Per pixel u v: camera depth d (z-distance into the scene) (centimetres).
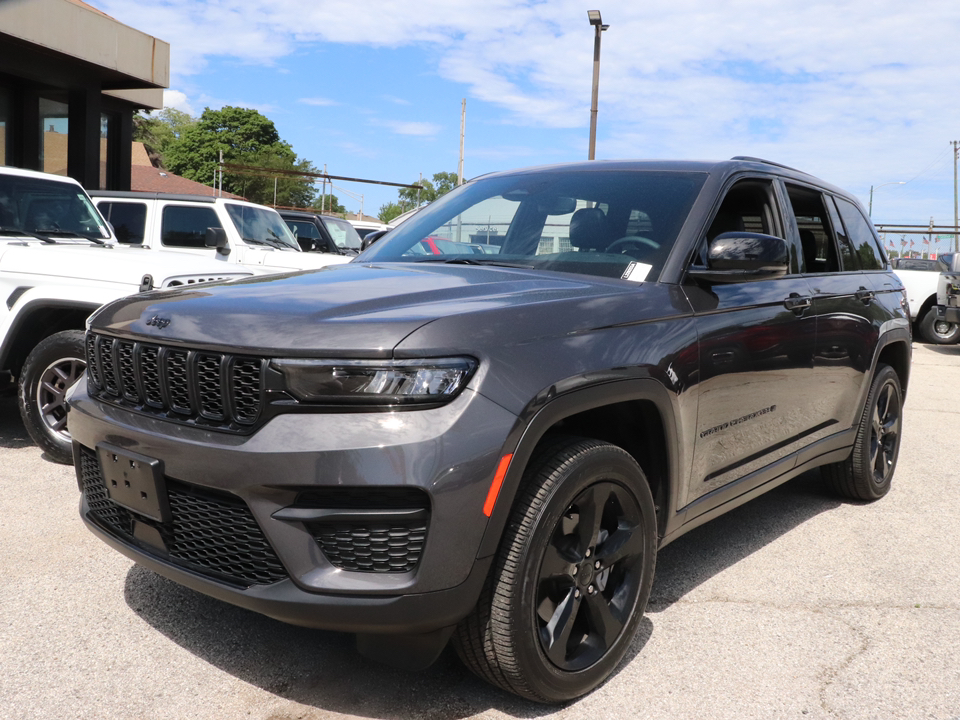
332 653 276
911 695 262
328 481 206
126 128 1625
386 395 208
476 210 360
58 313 495
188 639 282
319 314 225
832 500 480
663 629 304
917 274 1524
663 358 268
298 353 212
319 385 210
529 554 225
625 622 262
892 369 473
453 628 221
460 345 217
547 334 237
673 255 299
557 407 228
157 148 9075
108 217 859
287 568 213
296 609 213
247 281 289
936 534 423
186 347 231
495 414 215
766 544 400
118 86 1485
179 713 239
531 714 244
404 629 214
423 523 211
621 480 254
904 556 389
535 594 229
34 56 1263
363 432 207
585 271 300
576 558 243
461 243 344
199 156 8931
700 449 295
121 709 240
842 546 401
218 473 217
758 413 331
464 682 261
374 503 211
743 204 348
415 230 368
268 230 945
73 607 302
